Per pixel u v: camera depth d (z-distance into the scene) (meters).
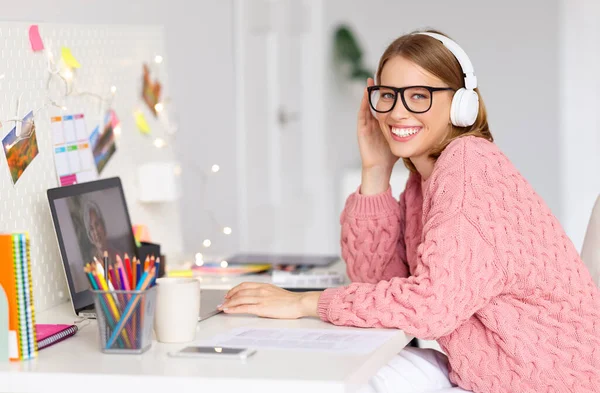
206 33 3.25
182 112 2.93
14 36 1.83
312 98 5.27
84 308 1.84
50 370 1.30
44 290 1.90
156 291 1.45
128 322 1.39
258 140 4.39
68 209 1.86
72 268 1.82
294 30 4.98
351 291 1.62
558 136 5.62
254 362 1.33
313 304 1.65
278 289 1.73
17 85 1.84
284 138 4.85
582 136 5.59
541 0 5.55
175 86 2.88
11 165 1.80
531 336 1.66
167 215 2.63
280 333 1.54
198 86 3.12
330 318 1.61
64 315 1.82
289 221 4.86
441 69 1.80
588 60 5.53
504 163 1.73
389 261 2.03
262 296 1.70
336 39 5.52
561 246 1.73
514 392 1.66
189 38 3.04
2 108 1.78
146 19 2.67
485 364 1.67
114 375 1.27
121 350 1.40
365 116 2.04
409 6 5.66
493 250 1.62
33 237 1.87
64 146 2.02
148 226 2.50
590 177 5.60
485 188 1.66
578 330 1.67
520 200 1.70
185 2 3.01
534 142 5.65
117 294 1.39
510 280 1.65
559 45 5.56
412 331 1.56
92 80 2.18
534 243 1.67
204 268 2.38
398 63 1.81
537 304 1.68
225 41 3.54
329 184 5.47
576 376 1.64
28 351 1.37
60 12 2.12
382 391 1.63
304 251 5.09
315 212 5.25
